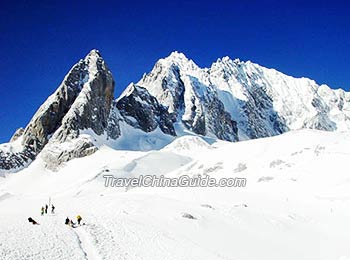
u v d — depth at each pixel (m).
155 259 38.94
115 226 50.03
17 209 78.50
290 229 65.94
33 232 41.69
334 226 69.44
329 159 113.69
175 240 47.72
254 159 132.38
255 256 50.72
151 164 171.62
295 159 121.81
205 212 68.06
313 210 80.06
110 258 37.38
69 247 38.34
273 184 104.94
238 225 63.38
